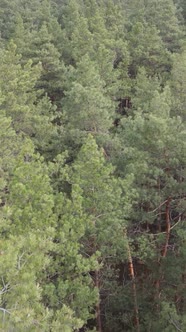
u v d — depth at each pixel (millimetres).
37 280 12508
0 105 23797
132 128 18891
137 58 36031
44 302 12703
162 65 36375
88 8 46781
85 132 22516
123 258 16797
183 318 14656
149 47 35500
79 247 13977
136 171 17078
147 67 36312
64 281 13523
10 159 18266
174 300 17500
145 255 16703
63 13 53594
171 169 17906
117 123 31438
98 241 15242
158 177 17891
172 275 16438
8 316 8062
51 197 13000
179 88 26172
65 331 8930
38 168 14445
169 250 18391
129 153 17984
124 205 16016
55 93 33344
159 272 17281
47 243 9734
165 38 41188
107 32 36156
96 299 13055
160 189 18234
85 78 24875
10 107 23594
